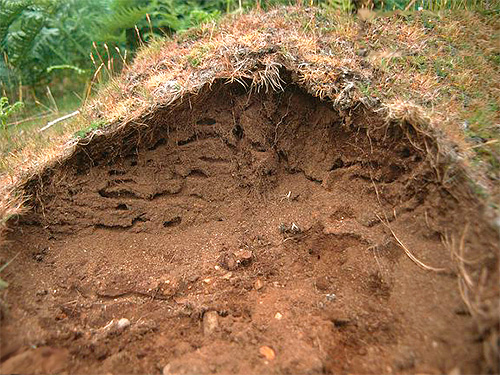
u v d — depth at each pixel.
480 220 0.25
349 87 0.32
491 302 0.23
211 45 0.37
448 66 0.36
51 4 0.53
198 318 0.28
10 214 0.31
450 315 0.24
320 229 0.33
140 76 0.39
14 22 0.56
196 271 0.32
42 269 0.32
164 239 0.34
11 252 0.31
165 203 0.35
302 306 0.28
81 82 0.55
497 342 0.21
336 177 0.34
